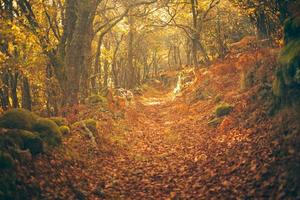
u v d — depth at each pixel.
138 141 15.48
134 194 8.96
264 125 10.59
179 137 15.07
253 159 8.84
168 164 11.30
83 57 16.91
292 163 7.55
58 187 8.35
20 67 17.56
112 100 21.67
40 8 17.58
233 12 29.72
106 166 11.14
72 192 8.45
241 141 10.73
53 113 21.88
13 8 16.09
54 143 10.19
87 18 16.56
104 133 14.60
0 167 7.36
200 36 31.58
